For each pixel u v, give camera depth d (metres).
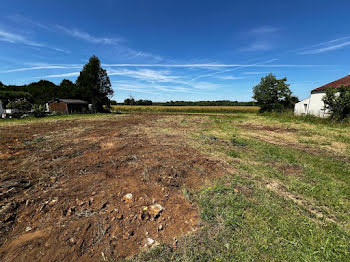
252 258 1.34
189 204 2.04
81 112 21.17
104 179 2.61
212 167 3.15
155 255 1.37
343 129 7.74
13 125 9.01
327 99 9.82
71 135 6.08
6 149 4.09
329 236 1.55
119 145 4.62
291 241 1.49
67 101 19.73
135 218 1.78
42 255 1.34
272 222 1.73
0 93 18.17
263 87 19.47
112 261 1.32
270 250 1.41
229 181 2.61
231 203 2.00
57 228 1.61
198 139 5.52
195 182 2.57
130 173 2.82
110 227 1.65
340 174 2.93
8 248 1.39
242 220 1.74
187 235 1.57
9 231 1.56
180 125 9.39
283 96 18.80
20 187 2.30
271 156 3.86
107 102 26.08
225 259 1.33
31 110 15.75
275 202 2.08
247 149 4.43
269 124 9.79
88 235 1.54
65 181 2.53
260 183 2.57
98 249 1.42
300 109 14.34
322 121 9.92
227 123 10.40
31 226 1.63
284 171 3.07
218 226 1.67
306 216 1.84
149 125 9.29
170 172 2.87
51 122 10.66
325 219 1.81
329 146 4.88
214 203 2.01
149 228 1.66
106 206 1.96
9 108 15.38
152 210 1.89
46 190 2.26
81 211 1.86
